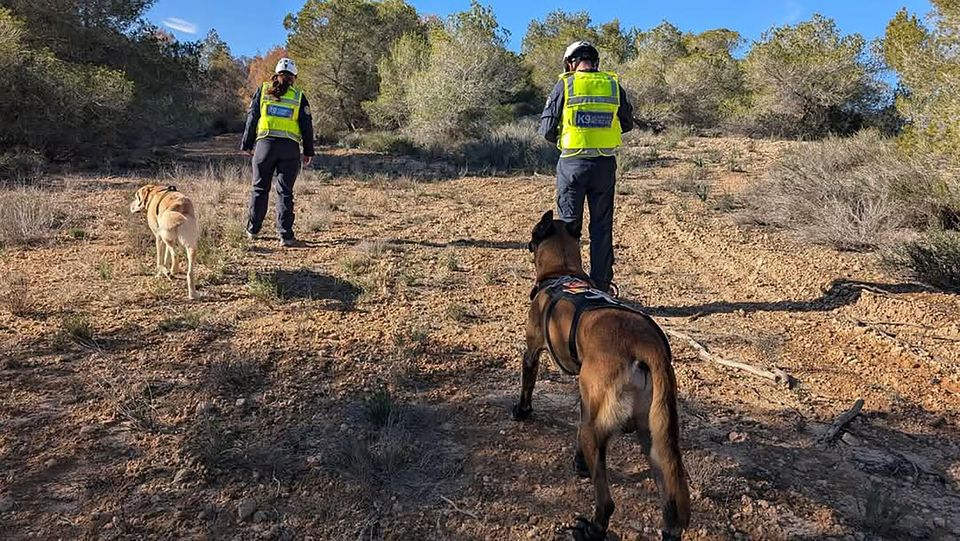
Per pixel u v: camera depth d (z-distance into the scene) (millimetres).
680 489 2695
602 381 2971
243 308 6156
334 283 7070
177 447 3824
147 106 20359
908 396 4715
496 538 3201
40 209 9023
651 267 8156
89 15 19594
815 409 4539
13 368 4699
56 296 6270
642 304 6746
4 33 15500
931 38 9312
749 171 14570
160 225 6477
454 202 12445
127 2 20422
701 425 4277
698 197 12117
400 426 4043
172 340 5305
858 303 6555
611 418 2941
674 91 25844
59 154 16859
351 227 9969
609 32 40750
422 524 3275
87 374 4660
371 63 26719
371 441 3961
